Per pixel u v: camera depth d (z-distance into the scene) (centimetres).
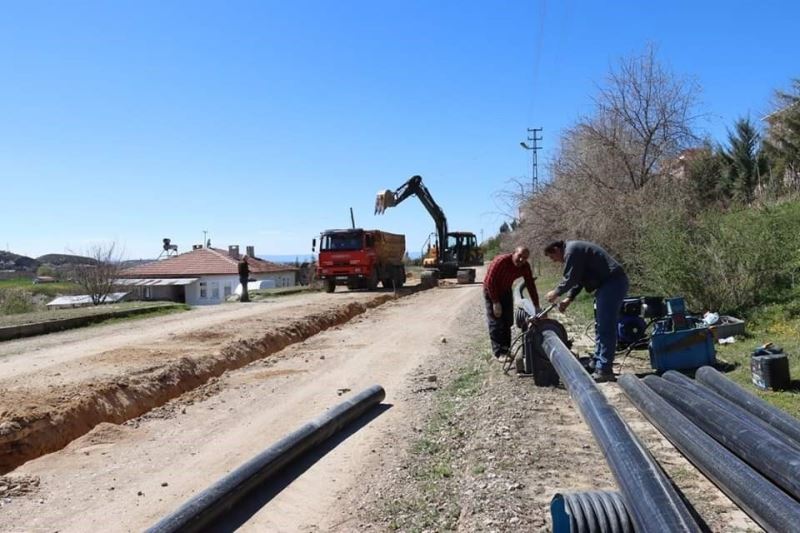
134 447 767
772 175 1917
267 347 1407
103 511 585
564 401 785
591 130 1881
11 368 1121
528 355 896
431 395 952
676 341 826
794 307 1089
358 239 3116
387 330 1689
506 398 811
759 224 1232
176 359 1136
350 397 914
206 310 2178
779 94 2192
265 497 596
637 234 1516
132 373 1021
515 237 2202
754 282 1140
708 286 1142
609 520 383
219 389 1053
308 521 546
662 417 591
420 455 692
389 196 3466
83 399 866
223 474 670
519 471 570
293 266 6016
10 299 3152
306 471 660
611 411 490
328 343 1495
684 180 1786
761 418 570
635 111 1861
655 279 1238
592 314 1480
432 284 3562
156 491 630
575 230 1802
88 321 1806
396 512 552
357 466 669
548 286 2359
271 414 884
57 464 711
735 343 957
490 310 1012
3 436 729
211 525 536
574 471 563
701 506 477
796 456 417
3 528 552
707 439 505
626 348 972
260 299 2827
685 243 1188
